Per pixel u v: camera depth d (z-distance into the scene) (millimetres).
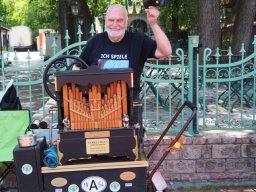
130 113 2951
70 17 19969
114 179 2982
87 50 3441
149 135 5066
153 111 7012
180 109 3566
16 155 2932
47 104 8523
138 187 3000
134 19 30297
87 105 2916
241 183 4855
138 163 2963
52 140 3480
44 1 28266
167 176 4934
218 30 11523
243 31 12070
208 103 7660
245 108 7285
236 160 4973
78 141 2908
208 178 4930
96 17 22125
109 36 3320
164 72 5988
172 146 3318
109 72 2863
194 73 4938
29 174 2955
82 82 2855
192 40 4871
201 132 5191
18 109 4414
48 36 22531
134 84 3363
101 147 2928
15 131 4121
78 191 2971
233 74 5652
